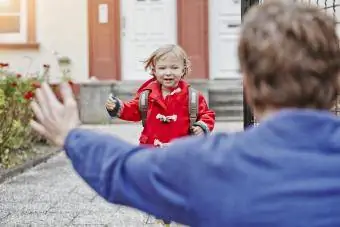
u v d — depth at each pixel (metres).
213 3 13.48
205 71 13.42
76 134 1.30
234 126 10.87
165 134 4.23
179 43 13.52
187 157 1.16
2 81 7.82
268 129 1.16
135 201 1.21
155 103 4.21
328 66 1.17
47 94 1.33
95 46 13.61
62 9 13.59
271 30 1.16
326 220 1.11
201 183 1.14
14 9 13.59
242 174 1.13
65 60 13.49
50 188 6.24
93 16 13.59
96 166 1.27
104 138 1.30
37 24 13.60
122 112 4.21
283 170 1.12
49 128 1.31
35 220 4.98
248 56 1.18
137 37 13.64
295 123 1.15
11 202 5.62
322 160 1.13
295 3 1.23
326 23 1.18
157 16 13.61
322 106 1.20
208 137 1.20
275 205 1.11
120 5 13.62
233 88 12.42
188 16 13.47
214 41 13.49
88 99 12.49
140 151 1.26
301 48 1.15
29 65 13.54
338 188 1.11
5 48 13.52
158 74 4.23
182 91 4.24
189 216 1.15
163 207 1.18
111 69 13.60
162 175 1.18
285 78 1.16
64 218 5.04
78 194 5.95
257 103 1.21
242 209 1.11
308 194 1.11
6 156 7.39
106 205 5.46
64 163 7.82
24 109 8.16
